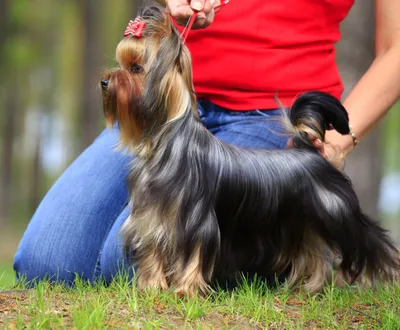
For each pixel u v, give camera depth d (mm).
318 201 6516
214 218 6191
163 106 6090
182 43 6086
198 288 6133
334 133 7191
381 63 7453
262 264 6680
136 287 6270
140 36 6207
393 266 6980
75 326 5223
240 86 7414
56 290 6258
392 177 56031
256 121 7359
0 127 43031
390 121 35656
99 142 8141
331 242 6633
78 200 7711
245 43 7359
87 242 7582
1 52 31562
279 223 6586
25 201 51750
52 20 37812
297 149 6727
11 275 11344
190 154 6125
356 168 15492
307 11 7391
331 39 7574
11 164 43094
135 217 6227
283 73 7355
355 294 6668
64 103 46281
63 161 48406
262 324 5738
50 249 7582
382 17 7516
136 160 6312
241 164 6387
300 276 6758
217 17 7395
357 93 7418
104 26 33156
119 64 6324
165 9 6773
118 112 6160
